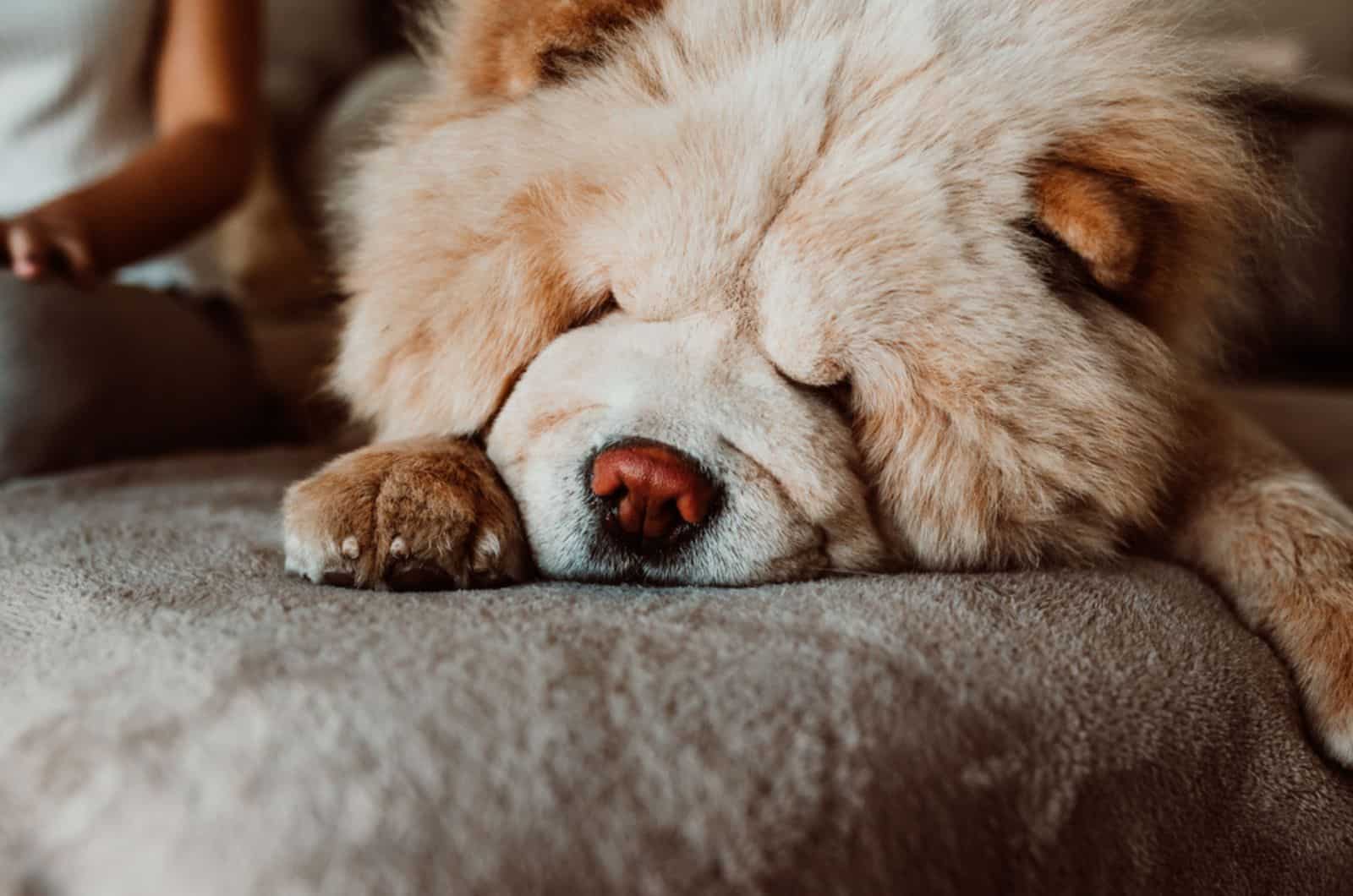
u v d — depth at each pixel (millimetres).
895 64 554
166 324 751
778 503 534
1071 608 492
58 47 795
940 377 537
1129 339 569
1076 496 557
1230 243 609
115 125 833
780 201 534
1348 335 1063
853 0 573
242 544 550
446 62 636
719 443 532
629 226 538
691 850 379
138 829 373
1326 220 1007
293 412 886
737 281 538
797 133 537
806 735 403
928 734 417
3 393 652
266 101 1306
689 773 390
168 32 849
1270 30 1323
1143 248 560
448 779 378
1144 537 605
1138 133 564
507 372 569
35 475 666
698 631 444
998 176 545
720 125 541
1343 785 505
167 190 756
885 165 537
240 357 838
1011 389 541
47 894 375
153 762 383
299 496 533
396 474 535
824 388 550
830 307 528
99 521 573
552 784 381
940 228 535
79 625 457
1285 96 717
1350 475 776
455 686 402
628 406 534
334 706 394
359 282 617
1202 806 460
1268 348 1097
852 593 490
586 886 370
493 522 536
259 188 1200
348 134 1240
